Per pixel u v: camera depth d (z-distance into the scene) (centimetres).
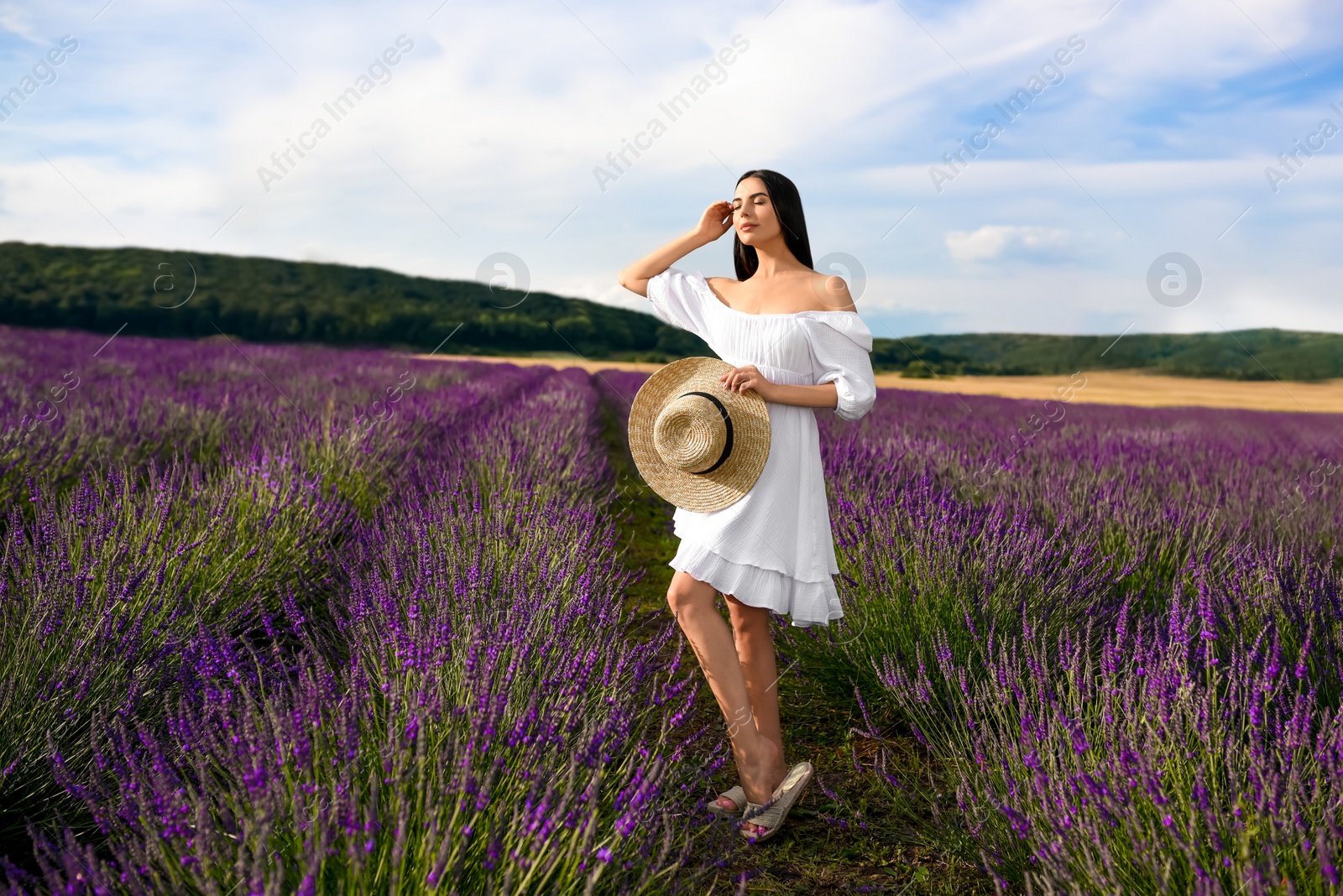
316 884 115
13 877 113
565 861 128
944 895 176
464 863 126
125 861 114
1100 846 137
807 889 178
